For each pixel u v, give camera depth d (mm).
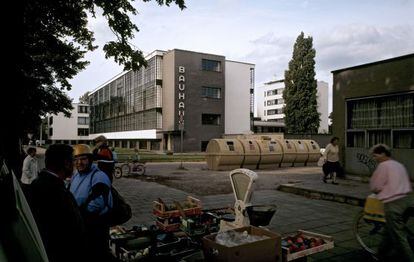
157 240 3916
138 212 7582
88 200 3148
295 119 49844
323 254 4852
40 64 13242
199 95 42906
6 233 1216
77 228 2467
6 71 3768
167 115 42969
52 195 2424
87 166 3307
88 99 92188
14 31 3748
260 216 3887
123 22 7332
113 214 3344
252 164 19359
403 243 3992
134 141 55094
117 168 14805
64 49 11438
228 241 3205
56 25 8883
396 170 4133
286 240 3936
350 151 12195
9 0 3686
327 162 11367
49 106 17844
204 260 3334
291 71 50906
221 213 5035
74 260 2404
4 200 1283
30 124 13703
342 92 12461
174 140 41156
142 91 48781
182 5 7293
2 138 3738
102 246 3205
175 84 41281
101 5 7148
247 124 48344
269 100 99188
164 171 18094
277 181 13266
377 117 11297
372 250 4781
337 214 7508
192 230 4172
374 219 4766
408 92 10203
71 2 7344
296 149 21109
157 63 44031
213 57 44062
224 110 44906
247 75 48406
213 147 18750
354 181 11852
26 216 1420
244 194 3947
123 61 7742
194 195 10031
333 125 12898
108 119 68250
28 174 8477
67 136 89250
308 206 8398
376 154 4332
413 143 10195
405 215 4160
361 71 11703
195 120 42562
